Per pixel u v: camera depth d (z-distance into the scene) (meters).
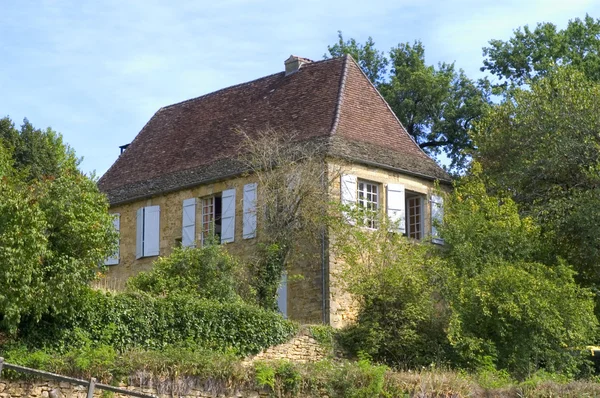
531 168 27.67
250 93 31.92
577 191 26.80
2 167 23.95
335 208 24.98
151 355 17.34
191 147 31.27
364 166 26.94
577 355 24.92
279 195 25.42
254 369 17.89
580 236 26.25
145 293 20.03
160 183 30.30
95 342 18.56
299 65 31.28
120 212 31.14
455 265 24.45
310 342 22.55
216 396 17.34
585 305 23.92
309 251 25.77
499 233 25.06
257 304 23.94
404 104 40.16
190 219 28.80
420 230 28.39
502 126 29.88
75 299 18.27
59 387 16.33
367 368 18.81
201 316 20.61
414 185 28.14
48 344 17.94
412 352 22.69
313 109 29.03
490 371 21.67
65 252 18.39
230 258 24.08
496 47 39.50
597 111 27.81
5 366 12.73
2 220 17.39
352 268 24.00
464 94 41.25
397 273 23.25
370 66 43.62
